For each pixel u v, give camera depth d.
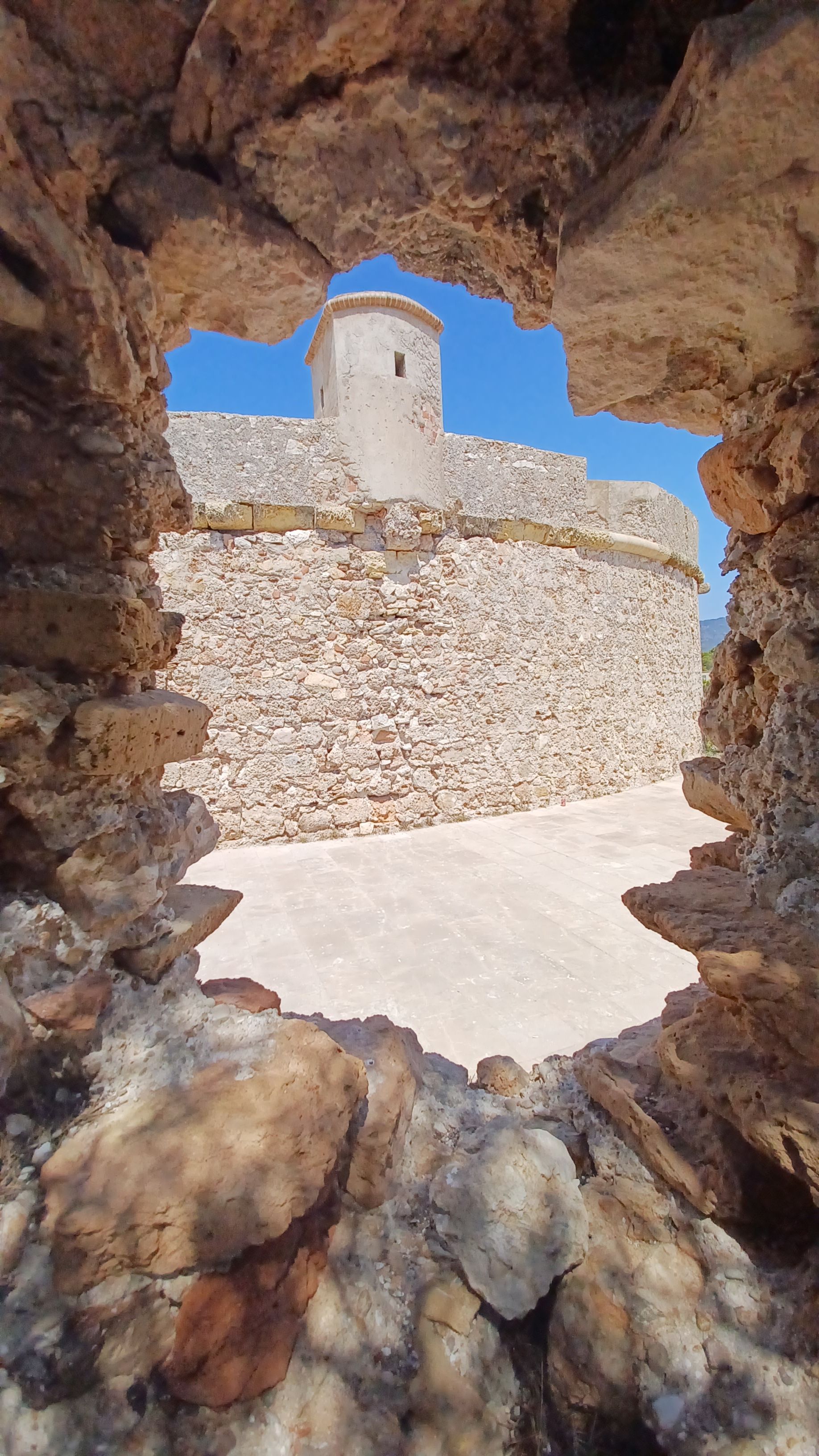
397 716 6.42
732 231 0.97
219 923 1.59
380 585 6.31
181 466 5.64
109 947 1.24
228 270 1.23
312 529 6.04
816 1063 1.04
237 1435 0.91
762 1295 1.08
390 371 6.11
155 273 1.22
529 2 0.91
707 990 1.67
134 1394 0.89
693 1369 1.03
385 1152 1.20
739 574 1.45
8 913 1.10
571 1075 1.63
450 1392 1.02
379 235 1.27
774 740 1.26
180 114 1.00
